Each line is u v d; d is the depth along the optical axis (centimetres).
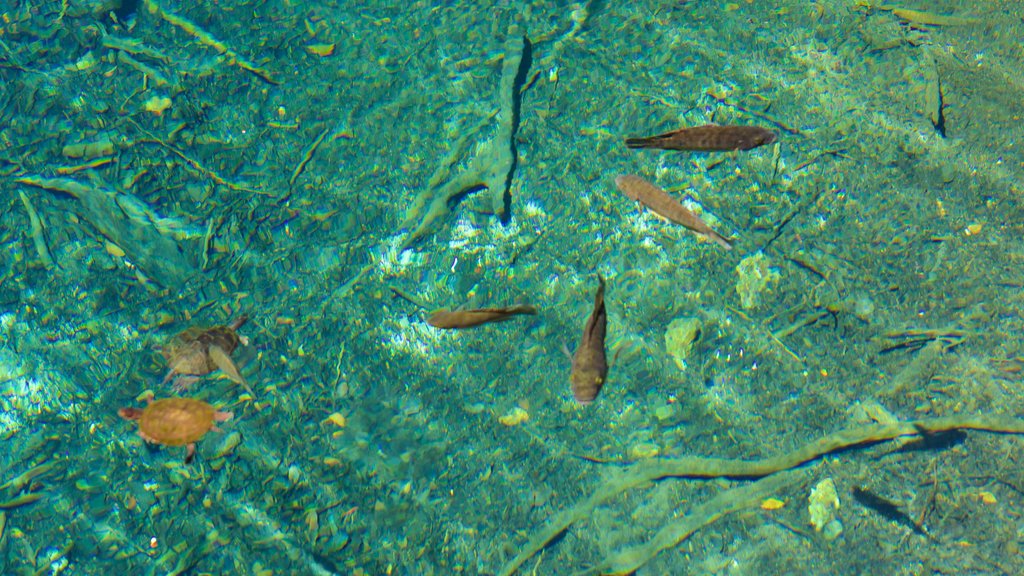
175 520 500
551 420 522
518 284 539
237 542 499
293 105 568
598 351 461
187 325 525
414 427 519
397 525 506
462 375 527
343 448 514
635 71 580
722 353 532
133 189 545
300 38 582
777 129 567
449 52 581
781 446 518
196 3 587
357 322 532
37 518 497
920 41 586
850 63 582
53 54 569
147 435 492
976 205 554
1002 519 507
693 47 585
